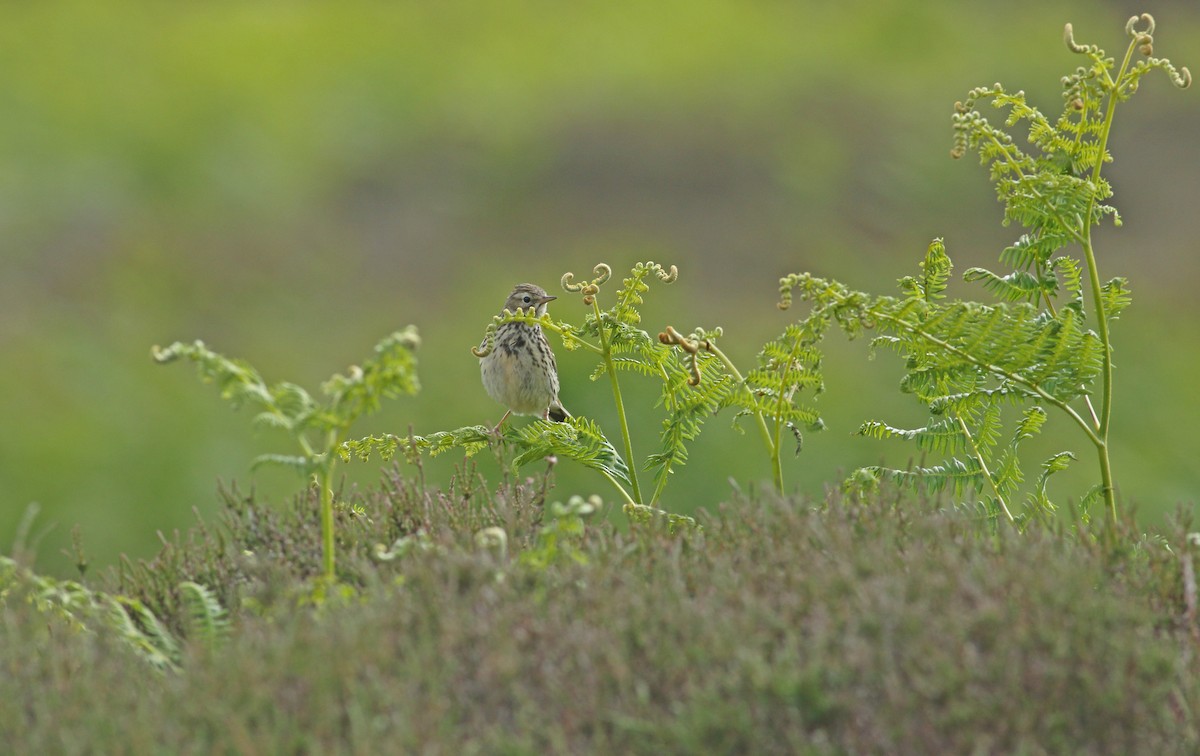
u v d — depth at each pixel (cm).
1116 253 2305
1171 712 384
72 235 2283
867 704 369
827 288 520
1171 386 1714
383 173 2577
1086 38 3353
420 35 3219
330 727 363
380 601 412
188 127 2645
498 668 379
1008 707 365
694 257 2262
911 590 404
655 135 2688
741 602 405
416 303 2153
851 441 1361
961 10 3491
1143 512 1406
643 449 1354
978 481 562
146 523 1411
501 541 448
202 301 2125
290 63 3005
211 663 392
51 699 381
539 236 2359
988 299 2095
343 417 432
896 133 2727
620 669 375
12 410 1636
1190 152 2714
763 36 3212
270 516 511
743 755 361
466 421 1569
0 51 2938
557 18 3334
